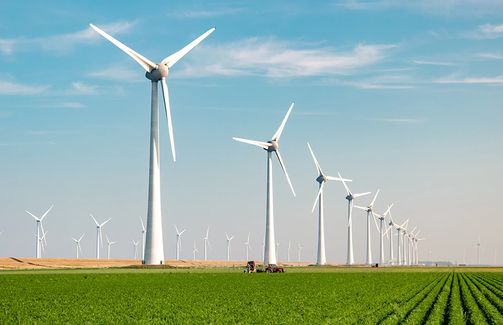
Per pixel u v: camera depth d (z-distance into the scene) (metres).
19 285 78.50
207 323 42.44
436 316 44.62
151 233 110.19
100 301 58.34
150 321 43.53
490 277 112.12
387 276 111.88
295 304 55.62
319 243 176.38
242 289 74.62
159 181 108.56
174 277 96.75
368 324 40.59
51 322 43.06
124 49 102.00
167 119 103.56
